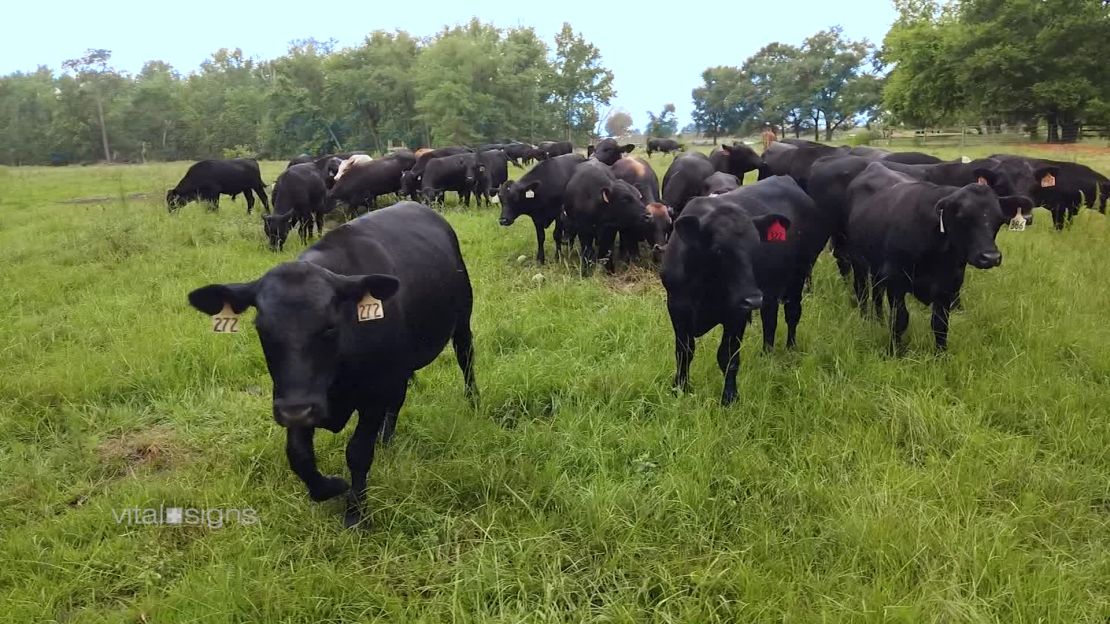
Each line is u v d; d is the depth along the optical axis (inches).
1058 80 1259.8
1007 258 374.3
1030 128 1670.8
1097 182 519.8
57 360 263.0
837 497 163.8
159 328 284.7
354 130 3063.5
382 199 804.0
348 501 165.3
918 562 141.3
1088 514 161.0
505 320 293.4
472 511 168.4
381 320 155.4
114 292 354.6
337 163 802.8
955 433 192.1
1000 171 385.1
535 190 442.9
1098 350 241.9
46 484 185.6
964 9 1435.8
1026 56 1264.8
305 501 171.6
